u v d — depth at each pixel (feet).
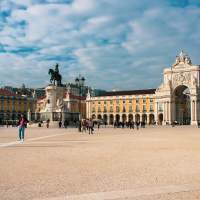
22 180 21.74
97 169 25.96
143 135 77.36
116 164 28.48
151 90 301.22
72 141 55.36
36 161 30.30
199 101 248.52
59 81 165.17
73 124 159.53
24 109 296.30
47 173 24.26
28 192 18.48
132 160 30.96
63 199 16.93
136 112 294.05
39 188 19.43
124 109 300.40
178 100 267.80
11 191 18.74
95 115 314.76
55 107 159.84
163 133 89.81
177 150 39.91
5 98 281.54
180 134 83.25
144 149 41.16
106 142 53.16
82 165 27.96
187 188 19.24
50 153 36.68
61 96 163.32
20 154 35.73
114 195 17.67
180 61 258.98
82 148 42.52
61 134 79.71
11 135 73.92
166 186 19.79
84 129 101.76
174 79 260.01
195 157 33.01
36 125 153.28
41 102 299.38
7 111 282.36
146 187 19.56
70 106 302.04
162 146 45.44
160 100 264.31
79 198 17.10
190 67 252.21
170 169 25.80
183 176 22.88
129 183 20.70
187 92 276.00
